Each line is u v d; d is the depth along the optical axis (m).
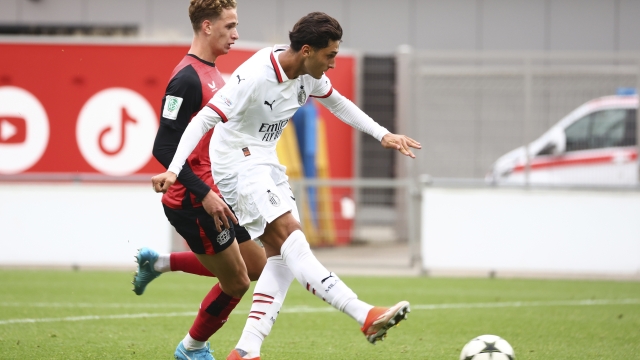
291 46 17.03
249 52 51.06
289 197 17.86
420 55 48.22
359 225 47.91
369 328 15.31
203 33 18.67
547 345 23.06
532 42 71.00
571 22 70.62
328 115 55.56
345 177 56.31
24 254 41.41
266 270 17.61
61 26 71.31
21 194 41.41
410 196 44.78
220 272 18.56
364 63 57.84
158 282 37.66
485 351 16.75
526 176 46.25
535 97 46.97
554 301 32.53
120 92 49.88
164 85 49.75
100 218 41.34
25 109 49.94
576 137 48.34
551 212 40.88
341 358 20.95
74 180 41.94
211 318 18.81
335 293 15.77
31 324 25.59
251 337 17.33
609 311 29.88
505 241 41.09
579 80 46.34
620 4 70.00
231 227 18.28
